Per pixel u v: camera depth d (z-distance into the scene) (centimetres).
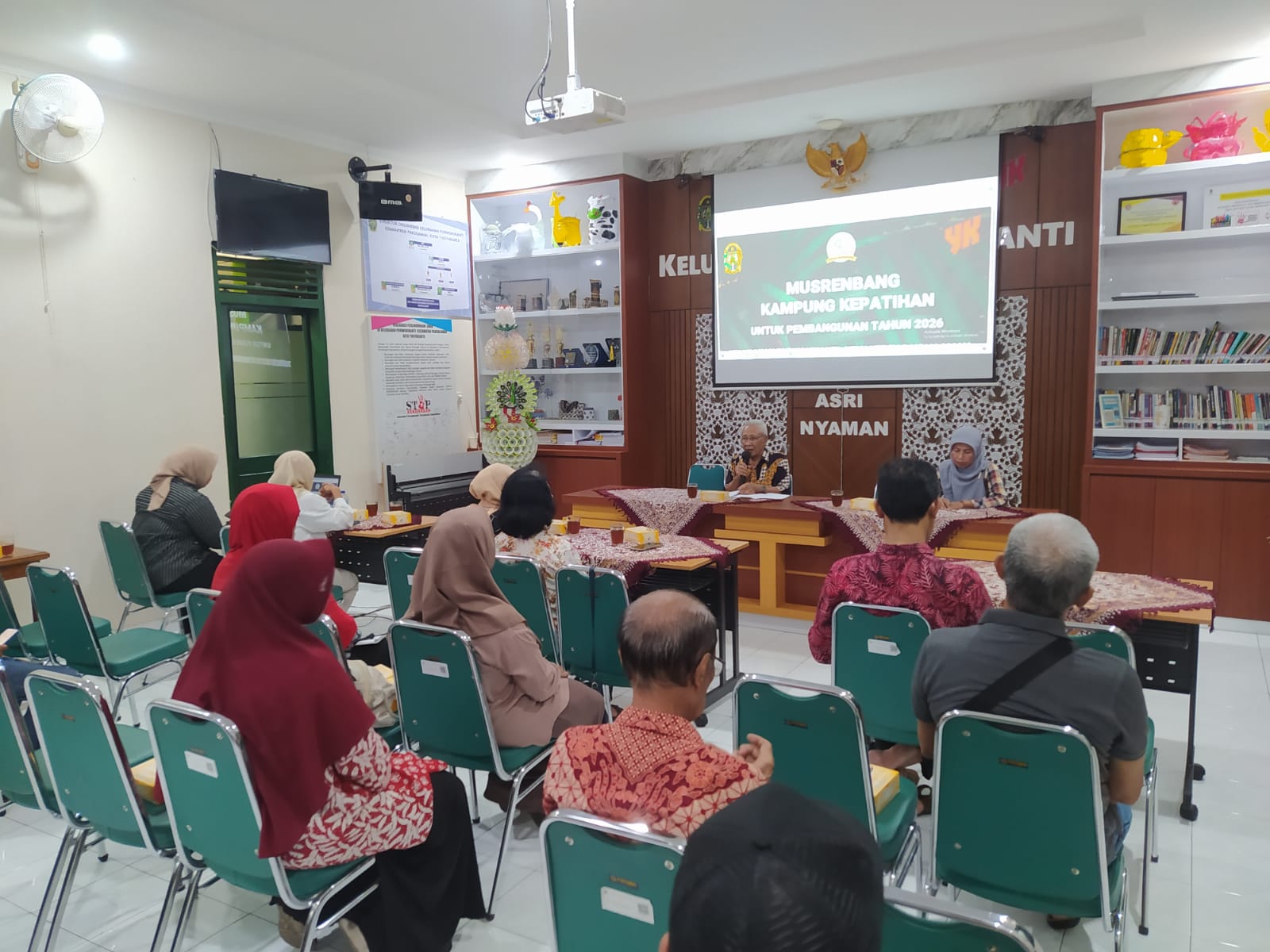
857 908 60
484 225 721
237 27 408
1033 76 479
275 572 169
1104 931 216
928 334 579
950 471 484
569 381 726
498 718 234
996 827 169
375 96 501
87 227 461
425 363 680
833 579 251
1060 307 539
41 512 446
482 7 388
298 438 594
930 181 565
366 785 178
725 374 656
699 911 59
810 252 611
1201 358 479
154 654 323
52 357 448
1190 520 477
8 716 199
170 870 253
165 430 502
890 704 242
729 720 350
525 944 215
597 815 133
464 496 701
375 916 192
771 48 450
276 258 552
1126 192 508
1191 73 465
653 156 659
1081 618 260
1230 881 239
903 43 445
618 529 389
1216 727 342
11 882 248
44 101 411
